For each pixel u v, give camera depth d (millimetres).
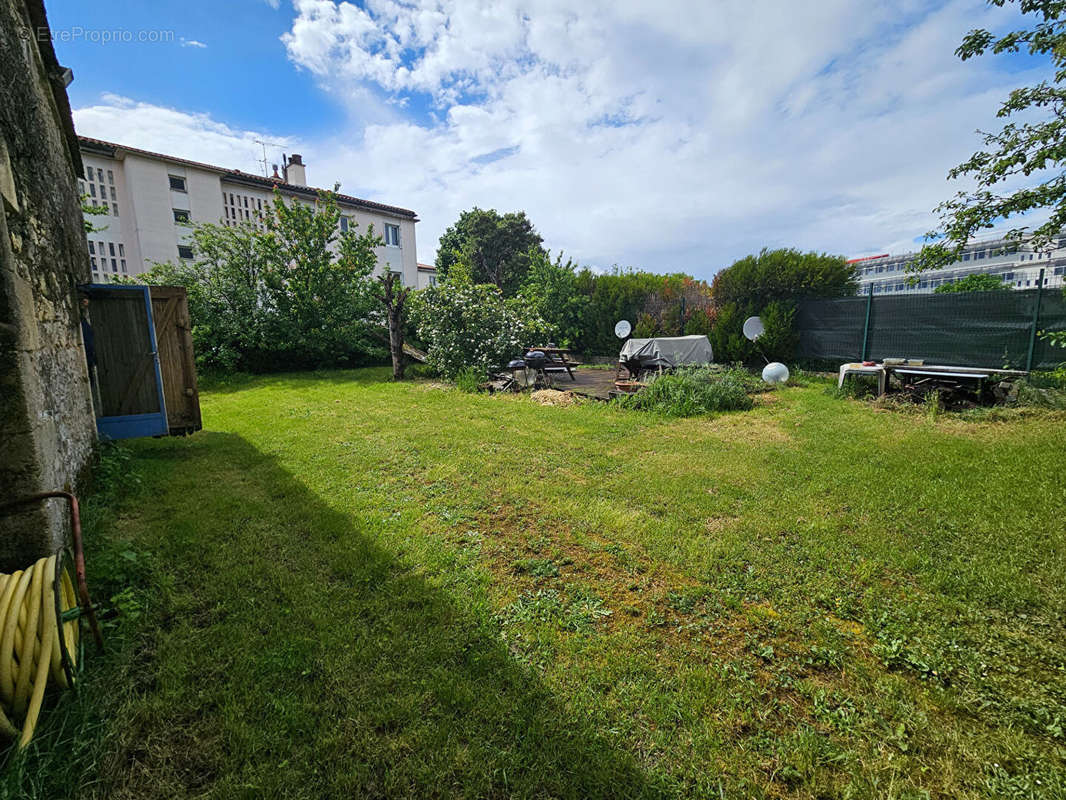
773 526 3256
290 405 8320
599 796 1446
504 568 2803
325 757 1563
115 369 4840
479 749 1596
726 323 12117
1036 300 7445
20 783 1405
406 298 12328
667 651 2084
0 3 2879
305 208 13703
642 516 3514
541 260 16750
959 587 2475
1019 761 1545
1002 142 4723
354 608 2355
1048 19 4340
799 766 1544
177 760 1560
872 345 9867
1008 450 4641
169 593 2459
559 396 8695
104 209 10281
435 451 5227
